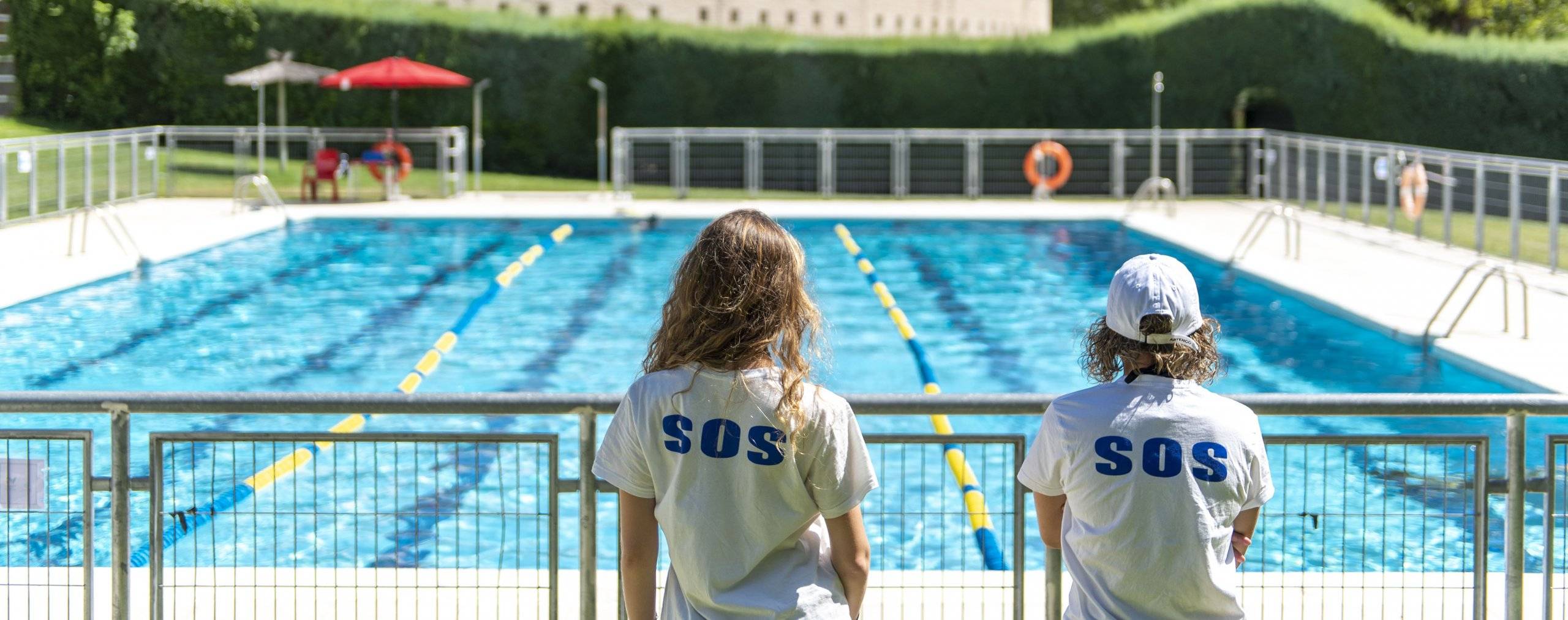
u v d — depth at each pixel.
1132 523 2.54
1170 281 2.59
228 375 8.84
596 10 25.88
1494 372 8.07
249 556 4.90
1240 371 9.09
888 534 5.34
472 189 19.91
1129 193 21.23
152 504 3.27
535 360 9.51
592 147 21.64
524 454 6.56
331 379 8.77
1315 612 3.85
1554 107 20.45
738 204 18.36
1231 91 21.20
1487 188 14.45
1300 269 12.52
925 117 21.69
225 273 13.29
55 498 5.71
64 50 20.81
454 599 3.96
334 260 14.40
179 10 20.72
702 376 2.37
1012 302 12.20
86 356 9.33
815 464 2.38
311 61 21.00
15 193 15.54
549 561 3.31
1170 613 2.58
